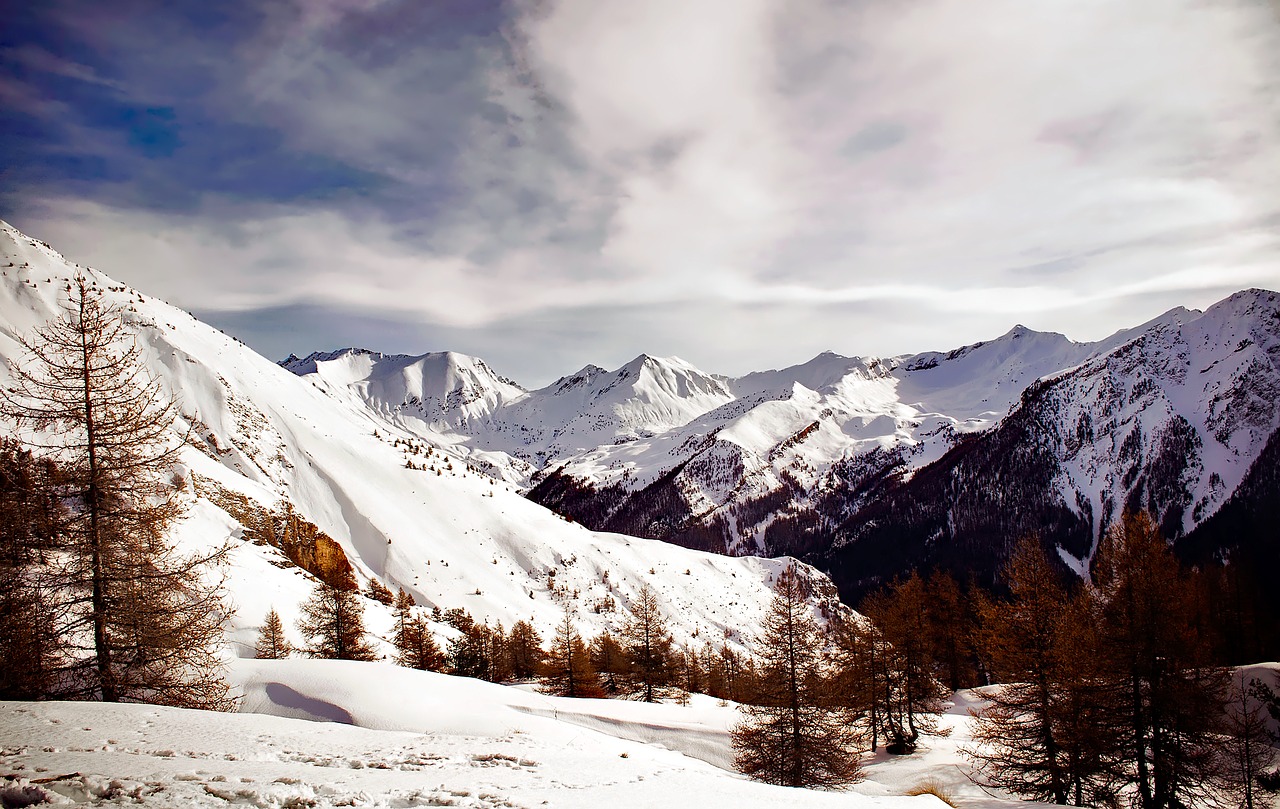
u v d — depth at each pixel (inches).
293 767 412.8
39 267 6648.6
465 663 2405.3
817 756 1039.0
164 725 528.1
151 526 679.1
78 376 657.0
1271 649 2364.7
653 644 1945.1
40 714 519.8
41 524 626.5
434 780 405.4
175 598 706.8
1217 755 968.9
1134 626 877.2
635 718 1327.5
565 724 1142.3
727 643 4977.9
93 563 653.3
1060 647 908.6
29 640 618.5
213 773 370.6
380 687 1137.4
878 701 1465.3
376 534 5221.5
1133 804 886.4
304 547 4094.5
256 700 1069.1
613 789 414.0
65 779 329.4
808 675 1068.5
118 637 672.4
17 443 622.8
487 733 995.9
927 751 1393.9
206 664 734.5
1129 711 881.5
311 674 1153.4
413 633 2262.6
